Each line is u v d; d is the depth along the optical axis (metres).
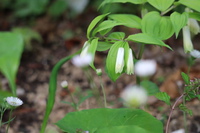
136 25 0.94
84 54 0.90
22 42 0.83
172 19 0.91
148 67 0.81
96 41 0.91
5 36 0.83
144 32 0.92
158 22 0.93
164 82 1.26
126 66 0.90
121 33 0.94
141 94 0.79
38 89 1.38
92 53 0.90
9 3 2.09
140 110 0.93
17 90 1.37
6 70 0.82
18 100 0.91
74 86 1.36
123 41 0.91
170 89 1.24
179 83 1.23
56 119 1.21
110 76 0.90
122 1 0.95
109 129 0.88
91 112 0.93
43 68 1.55
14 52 0.82
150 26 0.92
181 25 0.90
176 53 1.48
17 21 1.99
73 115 0.93
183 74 0.91
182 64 1.40
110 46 0.93
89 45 0.91
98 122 0.92
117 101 1.25
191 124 1.13
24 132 1.18
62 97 1.29
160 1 0.93
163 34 0.92
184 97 0.93
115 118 0.92
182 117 1.15
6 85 1.40
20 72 1.51
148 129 0.91
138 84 0.99
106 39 0.93
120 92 1.29
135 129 0.87
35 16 1.99
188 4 0.92
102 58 1.53
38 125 1.20
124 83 1.35
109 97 1.27
